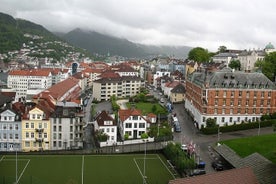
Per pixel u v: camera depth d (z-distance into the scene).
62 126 124.31
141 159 116.44
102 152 121.25
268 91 155.12
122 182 95.62
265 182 75.69
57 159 114.69
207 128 145.12
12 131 122.25
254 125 151.75
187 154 111.25
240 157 101.69
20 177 97.31
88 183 94.12
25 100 159.38
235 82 154.38
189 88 186.88
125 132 138.62
